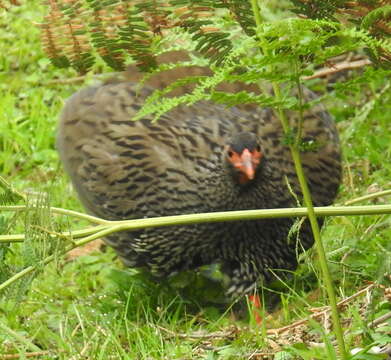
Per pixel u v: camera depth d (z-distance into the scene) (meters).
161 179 6.77
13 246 7.06
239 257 6.67
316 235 3.92
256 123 6.84
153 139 6.92
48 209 4.15
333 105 8.85
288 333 5.43
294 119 6.91
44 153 8.90
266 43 3.59
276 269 6.66
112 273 6.97
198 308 6.70
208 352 5.28
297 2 4.45
